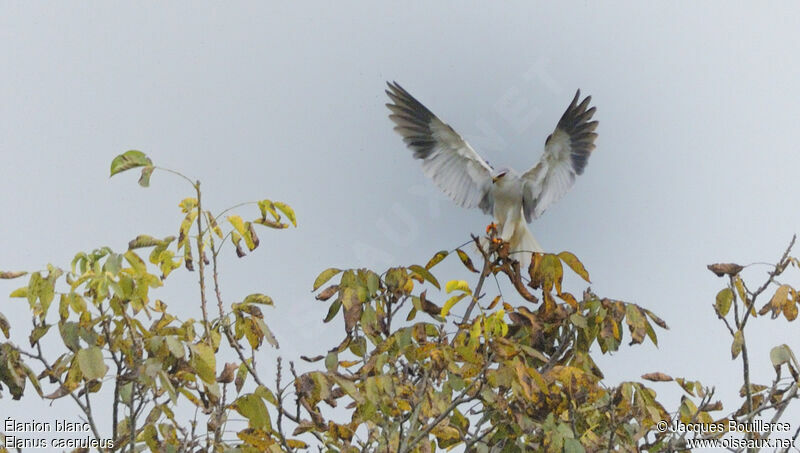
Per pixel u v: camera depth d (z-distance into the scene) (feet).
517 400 32.14
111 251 30.63
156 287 30.48
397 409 32.27
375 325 34.30
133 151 32.14
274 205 34.35
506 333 33.12
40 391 30.42
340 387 33.30
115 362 31.60
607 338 34.60
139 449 32.27
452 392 32.12
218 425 31.40
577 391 32.40
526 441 33.60
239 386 32.76
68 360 31.01
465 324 32.65
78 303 30.14
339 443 33.63
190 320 32.86
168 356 30.25
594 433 33.32
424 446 31.71
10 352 30.40
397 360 33.94
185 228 33.24
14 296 30.50
